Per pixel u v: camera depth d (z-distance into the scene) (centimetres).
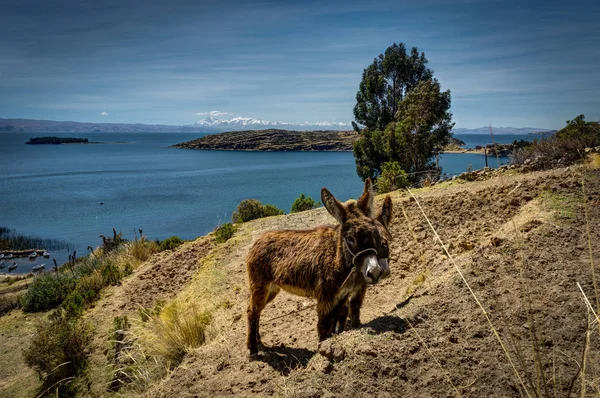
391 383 343
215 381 467
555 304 392
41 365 833
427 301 470
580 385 289
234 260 1109
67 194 8006
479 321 396
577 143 1440
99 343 888
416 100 2803
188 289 992
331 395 343
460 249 648
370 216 416
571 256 486
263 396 393
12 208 6375
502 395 300
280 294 779
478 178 1414
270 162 16125
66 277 1528
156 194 7694
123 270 1395
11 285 2114
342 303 447
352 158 18138
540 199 756
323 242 451
